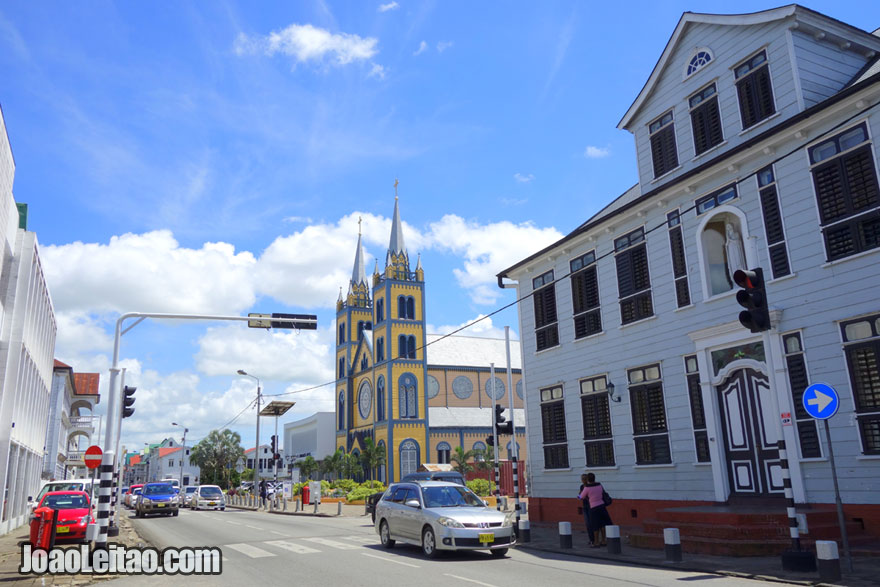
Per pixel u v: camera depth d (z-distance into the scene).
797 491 13.57
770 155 14.88
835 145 13.48
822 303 13.45
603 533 15.90
